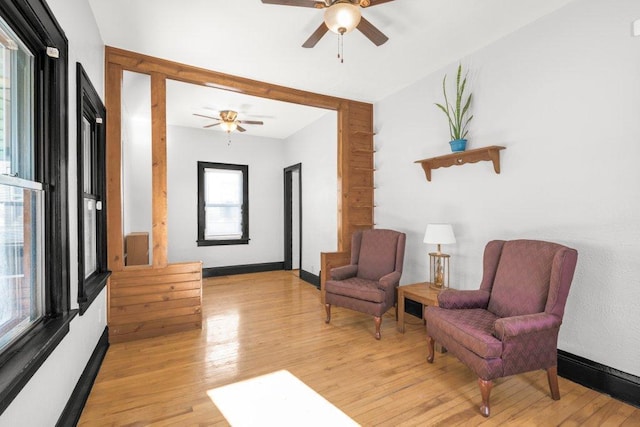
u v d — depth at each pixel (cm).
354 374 234
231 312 379
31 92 158
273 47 294
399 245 341
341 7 189
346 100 427
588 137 221
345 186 424
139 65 304
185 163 564
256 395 207
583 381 220
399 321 315
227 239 598
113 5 232
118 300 293
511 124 271
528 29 258
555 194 240
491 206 288
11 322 137
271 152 641
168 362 253
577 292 227
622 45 204
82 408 188
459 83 317
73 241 193
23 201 149
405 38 280
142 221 516
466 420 183
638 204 199
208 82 339
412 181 378
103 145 284
